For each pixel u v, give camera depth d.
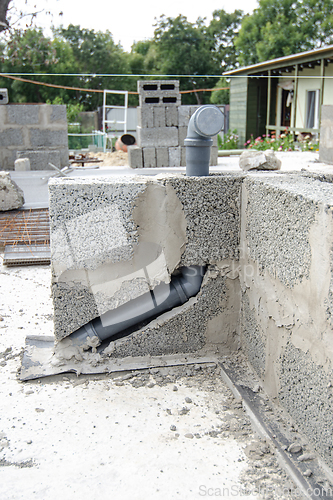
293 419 2.48
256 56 27.52
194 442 2.39
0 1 14.35
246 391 2.81
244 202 2.99
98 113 28.20
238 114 19.88
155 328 3.14
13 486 2.08
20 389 2.87
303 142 14.48
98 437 2.42
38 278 4.91
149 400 2.76
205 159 3.07
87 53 35.75
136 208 2.91
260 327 2.87
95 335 3.13
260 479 2.14
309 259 2.19
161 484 2.10
